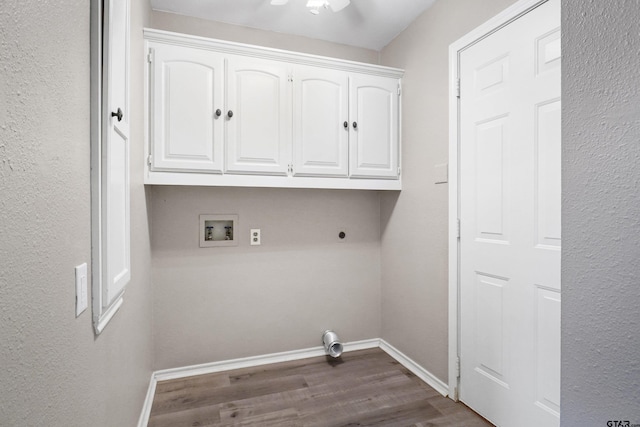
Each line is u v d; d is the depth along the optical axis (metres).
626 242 0.48
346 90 2.19
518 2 1.48
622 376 0.49
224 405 1.81
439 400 1.87
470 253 1.77
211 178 1.88
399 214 2.39
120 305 1.11
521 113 1.49
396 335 2.43
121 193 1.11
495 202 1.62
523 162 1.48
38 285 0.55
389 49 2.51
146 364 1.79
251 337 2.31
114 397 1.07
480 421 1.68
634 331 0.47
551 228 1.37
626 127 0.48
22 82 0.50
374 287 2.63
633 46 0.47
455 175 1.85
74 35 0.70
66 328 0.67
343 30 2.34
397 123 2.34
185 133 1.81
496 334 1.62
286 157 2.04
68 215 0.67
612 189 0.49
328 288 2.51
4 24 0.45
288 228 2.40
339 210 2.54
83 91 0.76
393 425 1.65
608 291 0.50
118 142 1.06
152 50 1.75
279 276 2.38
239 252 2.28
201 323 2.19
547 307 1.39
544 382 1.39
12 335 0.47
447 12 1.92
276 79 2.01
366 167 2.25
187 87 1.81
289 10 2.09
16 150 0.48
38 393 0.55
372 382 2.07
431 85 2.05
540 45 1.40
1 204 0.44
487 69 1.66
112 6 0.91
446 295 1.93
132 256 1.39
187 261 2.15
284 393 1.94
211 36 2.18
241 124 1.93
